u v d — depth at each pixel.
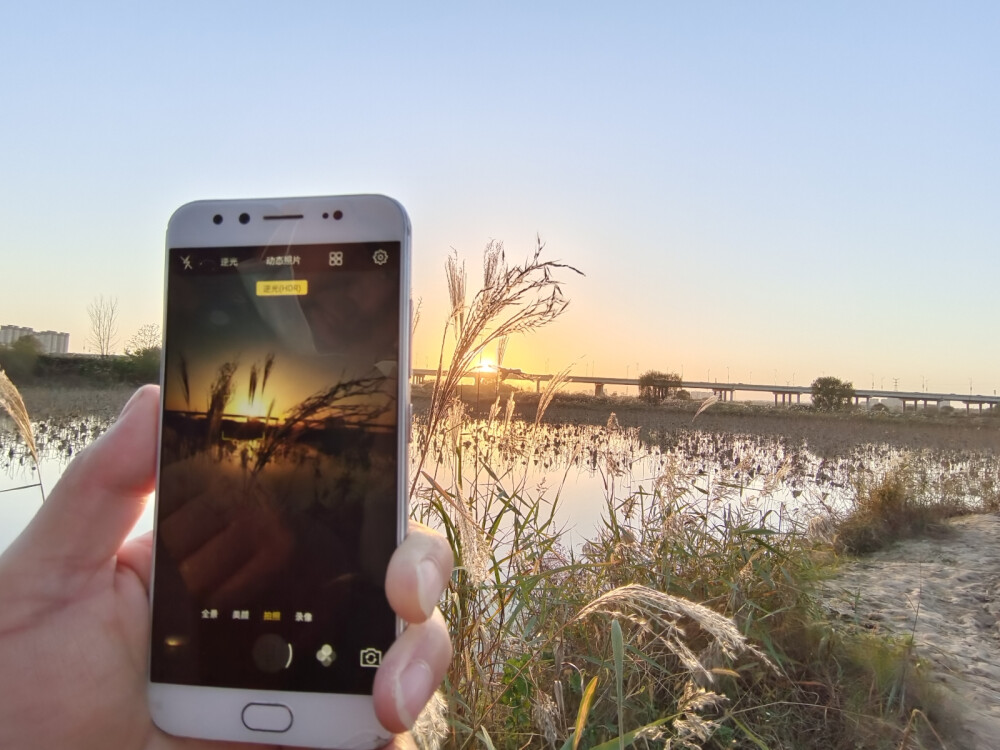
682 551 4.28
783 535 5.17
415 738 1.89
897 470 9.89
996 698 4.00
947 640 4.91
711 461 11.91
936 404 50.81
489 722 2.78
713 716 3.53
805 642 4.12
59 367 15.22
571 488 6.39
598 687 3.30
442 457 2.94
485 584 3.03
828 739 3.46
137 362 15.43
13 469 7.69
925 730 3.59
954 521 9.77
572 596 3.68
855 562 7.33
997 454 18.00
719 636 1.96
